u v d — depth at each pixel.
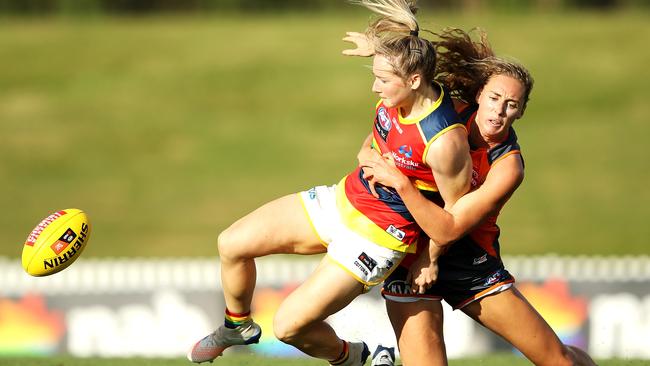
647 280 43.66
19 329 43.59
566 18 141.25
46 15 153.75
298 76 120.62
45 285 44.91
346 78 119.69
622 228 86.44
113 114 112.75
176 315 43.91
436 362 19.48
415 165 18.28
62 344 43.66
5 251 82.62
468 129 18.78
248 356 29.72
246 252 19.38
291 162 100.81
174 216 90.38
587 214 89.38
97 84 120.06
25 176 98.94
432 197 18.88
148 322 43.91
